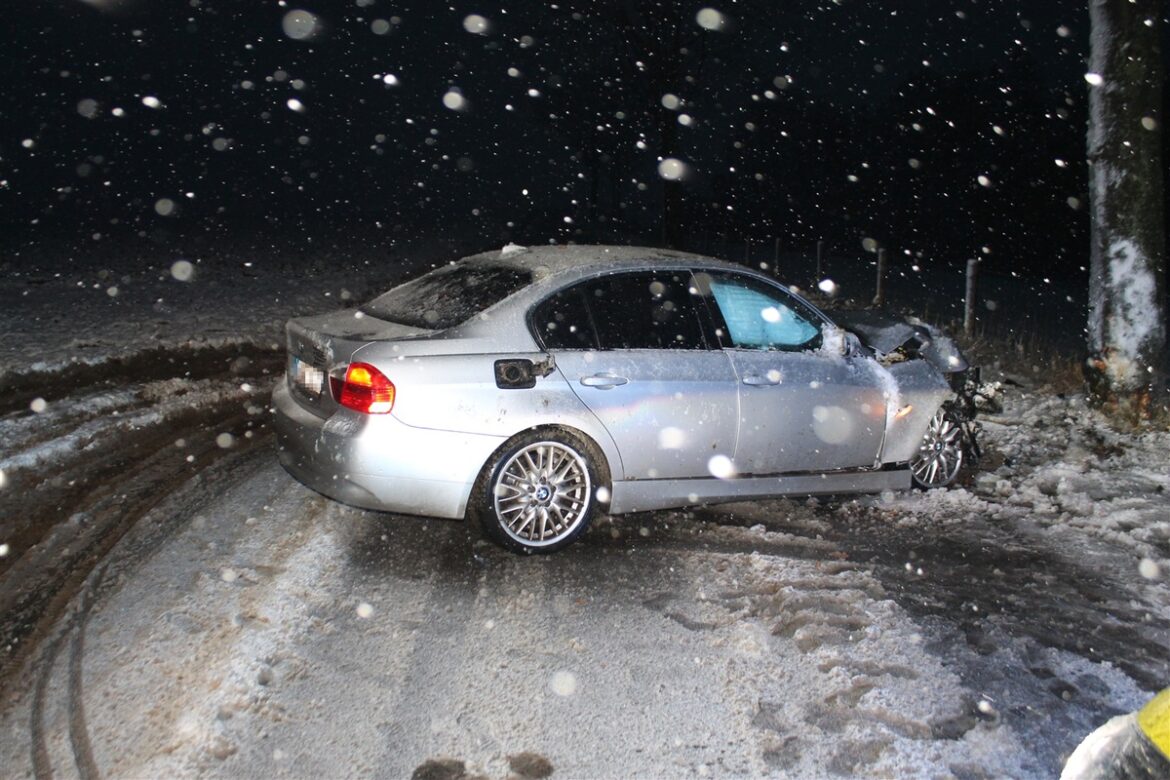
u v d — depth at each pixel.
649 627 4.57
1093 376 9.13
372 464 4.95
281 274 19.88
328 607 4.64
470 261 6.11
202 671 3.98
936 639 4.54
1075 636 4.64
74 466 6.70
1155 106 8.83
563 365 5.29
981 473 7.27
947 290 22.62
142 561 5.09
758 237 37.59
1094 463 7.61
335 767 3.42
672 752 3.58
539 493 5.31
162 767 3.36
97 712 3.68
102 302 14.26
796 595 4.91
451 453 5.03
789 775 3.46
